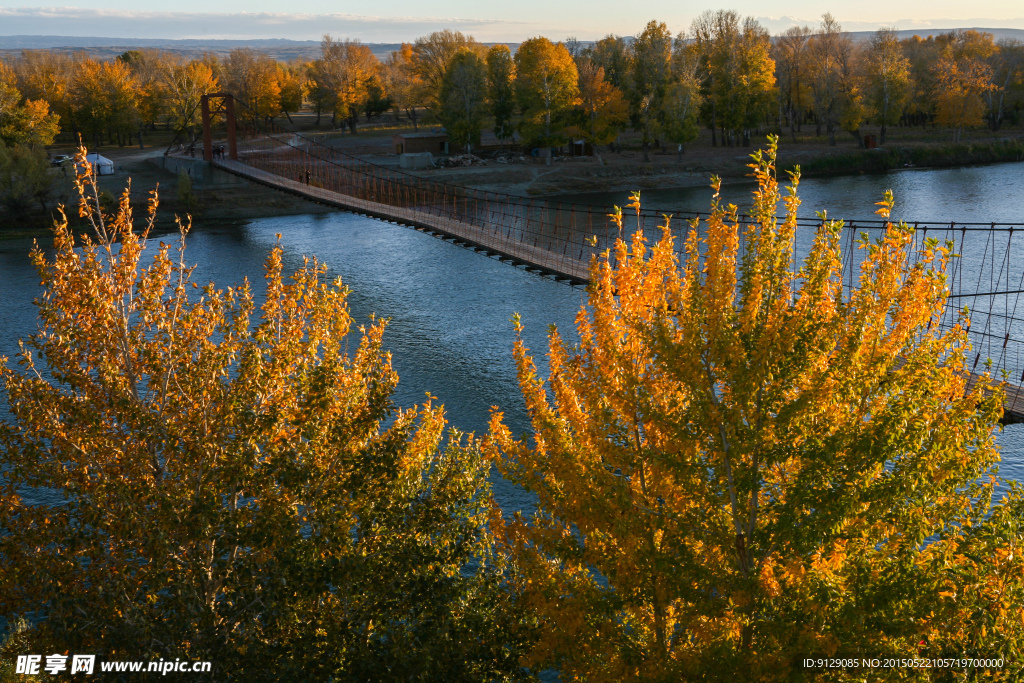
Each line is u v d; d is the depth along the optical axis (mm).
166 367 14398
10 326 56750
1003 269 60094
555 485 13969
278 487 14195
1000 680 10984
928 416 11969
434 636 13914
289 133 163500
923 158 128625
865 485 11695
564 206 102688
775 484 12844
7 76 141875
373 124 180125
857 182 113250
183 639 12148
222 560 12906
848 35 142000
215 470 13555
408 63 174250
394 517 14297
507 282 68062
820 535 11422
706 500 12266
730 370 11727
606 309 13203
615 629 13477
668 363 11953
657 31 129000
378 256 79938
